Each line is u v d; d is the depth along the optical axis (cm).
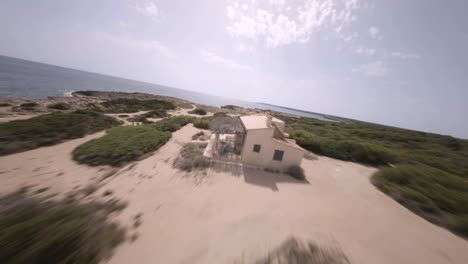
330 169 1642
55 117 1972
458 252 701
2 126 1491
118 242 543
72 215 601
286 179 1252
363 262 585
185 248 557
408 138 3988
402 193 1144
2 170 975
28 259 407
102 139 1559
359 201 1073
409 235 780
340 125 5525
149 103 4978
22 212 596
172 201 829
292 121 5459
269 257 543
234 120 1850
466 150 3397
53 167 1073
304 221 782
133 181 987
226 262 515
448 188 1230
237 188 1031
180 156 1438
